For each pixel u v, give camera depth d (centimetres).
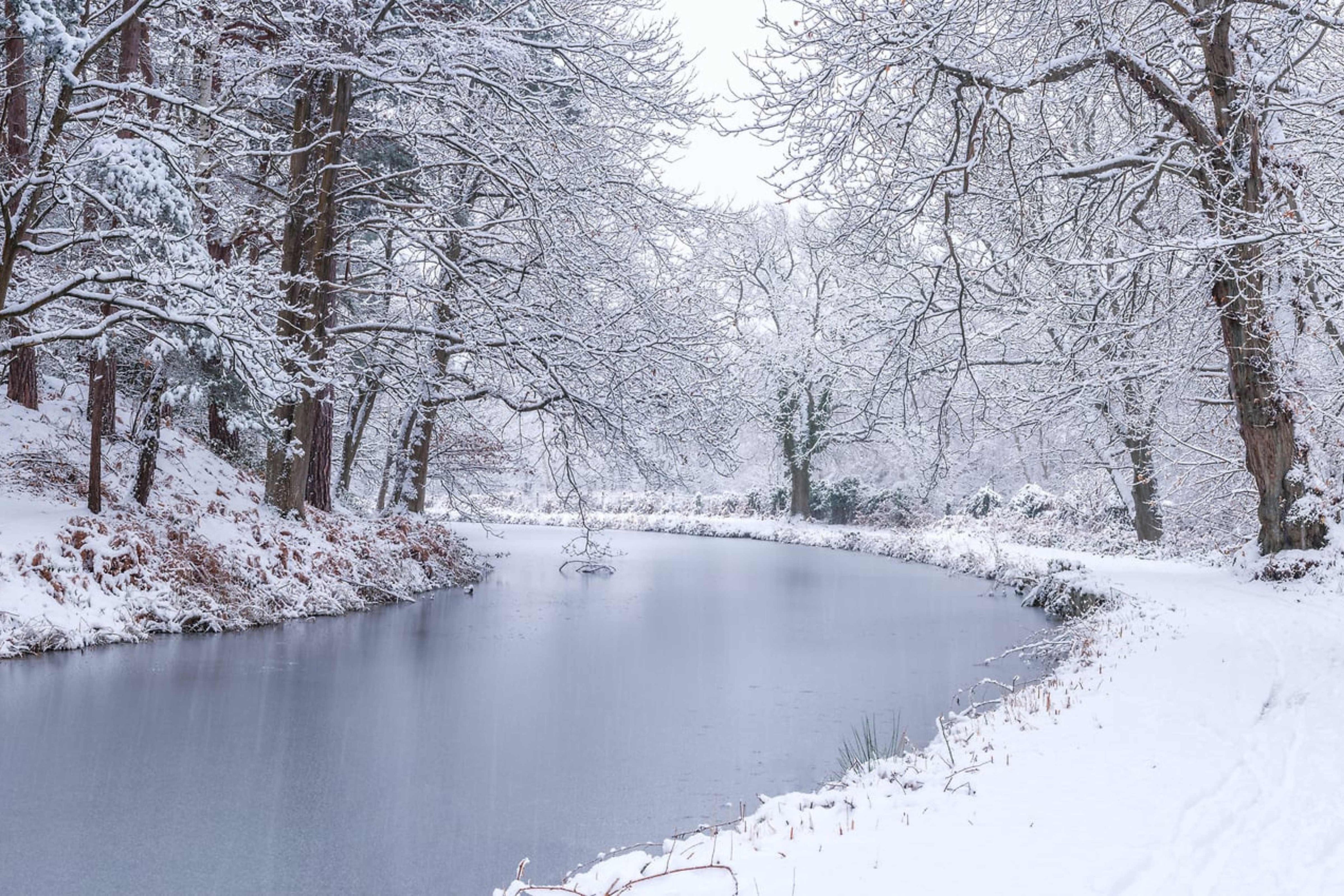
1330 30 1623
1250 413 1673
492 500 4466
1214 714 765
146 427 1481
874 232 1484
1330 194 1636
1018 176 1595
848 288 2708
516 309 1805
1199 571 1930
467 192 2120
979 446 3934
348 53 1603
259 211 1767
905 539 3356
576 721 1004
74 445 1566
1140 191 1664
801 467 4666
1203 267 1617
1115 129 2034
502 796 760
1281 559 1620
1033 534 3144
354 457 2605
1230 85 1538
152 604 1326
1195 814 529
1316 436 1717
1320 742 672
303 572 1656
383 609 1744
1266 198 1480
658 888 459
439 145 1977
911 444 4200
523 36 1752
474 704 1066
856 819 564
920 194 1484
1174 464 2270
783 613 1847
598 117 1975
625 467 2002
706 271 2288
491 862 624
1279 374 1625
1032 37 1505
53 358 1811
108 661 1154
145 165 1138
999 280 2150
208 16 1591
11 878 578
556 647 1430
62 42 997
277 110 1938
